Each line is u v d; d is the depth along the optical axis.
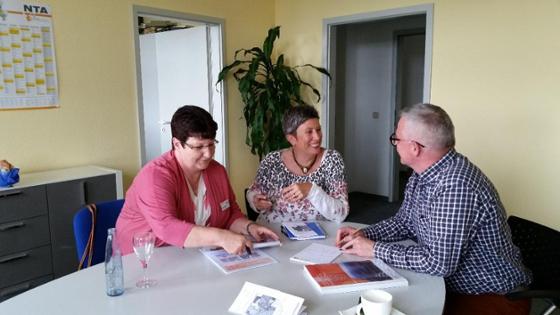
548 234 1.82
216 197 1.92
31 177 2.75
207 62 4.20
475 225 1.53
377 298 1.23
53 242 2.65
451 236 1.48
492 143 3.35
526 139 3.20
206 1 3.97
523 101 3.17
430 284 1.45
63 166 3.11
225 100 4.26
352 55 5.41
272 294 1.31
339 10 4.12
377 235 1.87
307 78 4.47
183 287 1.40
